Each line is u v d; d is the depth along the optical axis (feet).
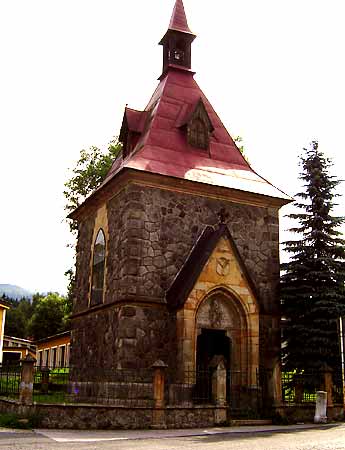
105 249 72.74
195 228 68.80
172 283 65.72
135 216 65.26
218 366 57.16
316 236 72.23
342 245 72.38
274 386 62.80
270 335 70.33
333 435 48.37
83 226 86.02
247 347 65.41
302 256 71.92
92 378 69.15
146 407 52.80
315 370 67.15
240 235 71.87
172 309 63.41
